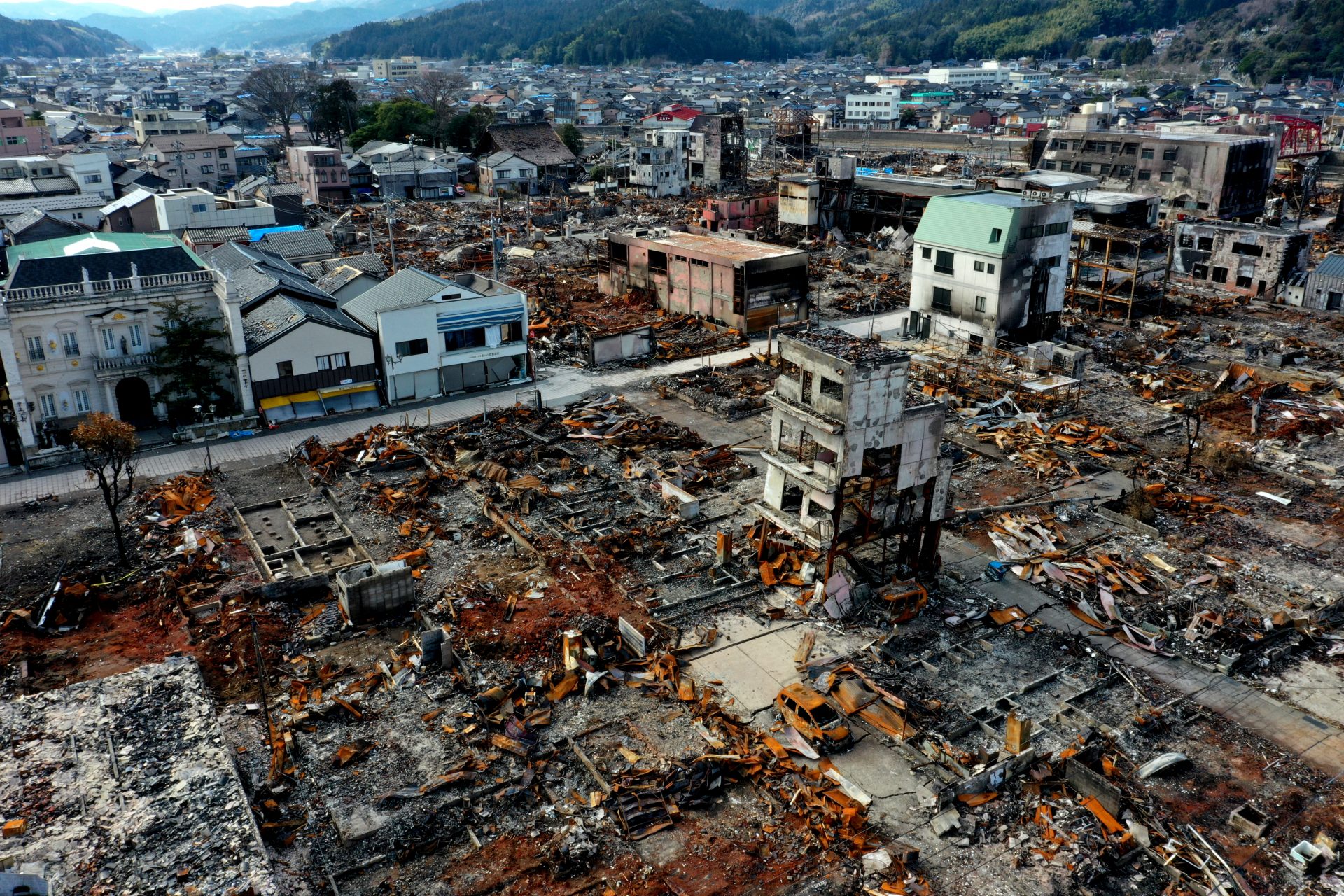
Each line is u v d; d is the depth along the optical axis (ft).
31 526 166.30
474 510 173.68
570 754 111.86
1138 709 121.39
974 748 113.80
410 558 155.53
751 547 157.99
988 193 282.97
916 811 104.17
